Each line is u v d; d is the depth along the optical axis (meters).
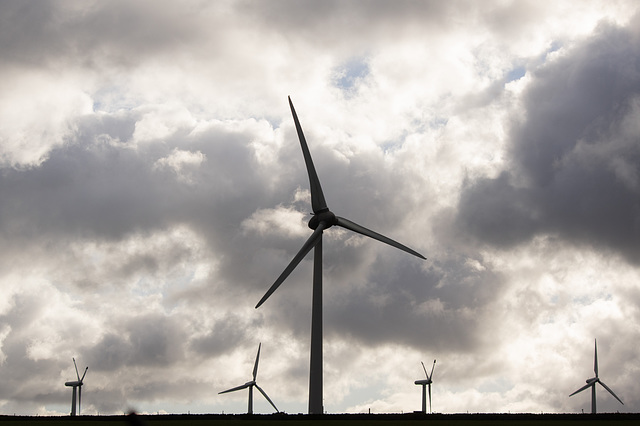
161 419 76.94
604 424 68.75
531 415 76.12
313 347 93.19
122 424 76.75
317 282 95.06
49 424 76.50
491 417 75.56
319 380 92.12
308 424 72.81
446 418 75.69
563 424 69.31
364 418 77.19
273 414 79.62
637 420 71.94
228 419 77.19
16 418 83.06
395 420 75.50
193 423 72.94
